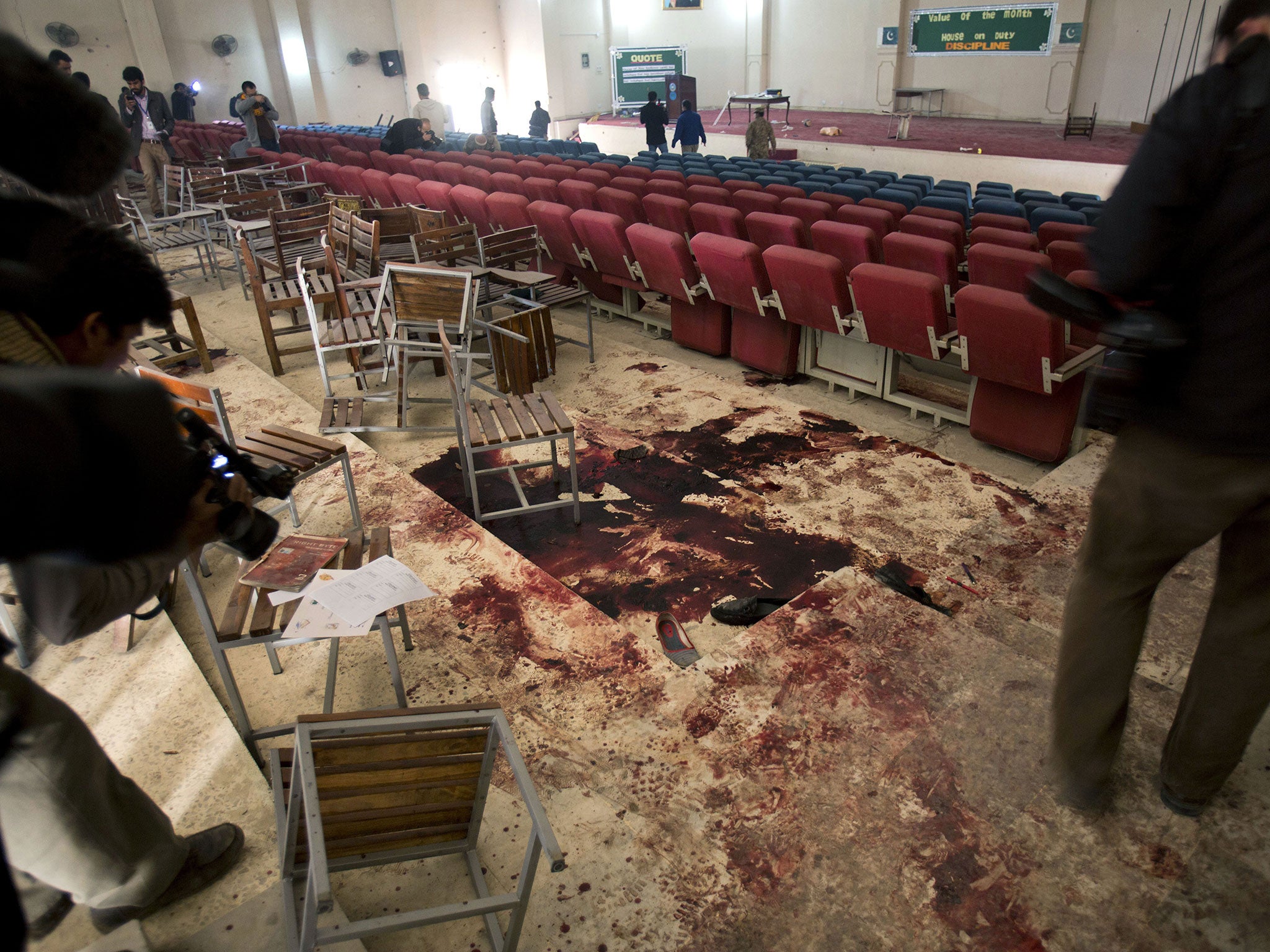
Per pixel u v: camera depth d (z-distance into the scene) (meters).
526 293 5.69
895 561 3.47
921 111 18.66
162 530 0.38
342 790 1.57
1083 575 1.52
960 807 1.90
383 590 2.27
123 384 0.36
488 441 3.66
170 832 1.69
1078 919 1.65
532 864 1.50
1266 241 1.08
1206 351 1.18
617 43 22.30
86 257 0.84
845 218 6.10
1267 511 1.32
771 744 2.13
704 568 3.54
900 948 1.64
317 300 5.33
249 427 4.56
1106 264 1.20
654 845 1.90
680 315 6.11
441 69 21.45
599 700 2.47
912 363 5.79
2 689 1.31
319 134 15.03
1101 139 14.31
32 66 0.44
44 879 1.52
